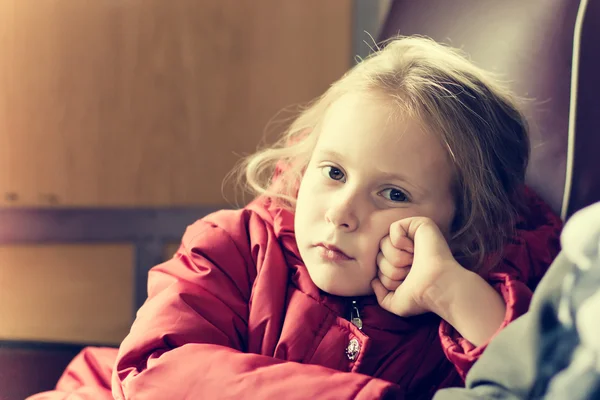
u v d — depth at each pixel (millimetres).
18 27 1296
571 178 702
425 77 631
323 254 607
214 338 610
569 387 373
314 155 637
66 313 1370
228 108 1322
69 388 779
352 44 1353
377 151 592
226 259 677
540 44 739
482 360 446
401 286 591
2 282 1368
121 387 580
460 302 554
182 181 1330
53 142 1316
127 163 1326
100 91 1311
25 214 1337
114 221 1343
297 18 1314
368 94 619
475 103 643
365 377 509
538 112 732
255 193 1038
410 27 894
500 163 661
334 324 629
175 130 1322
